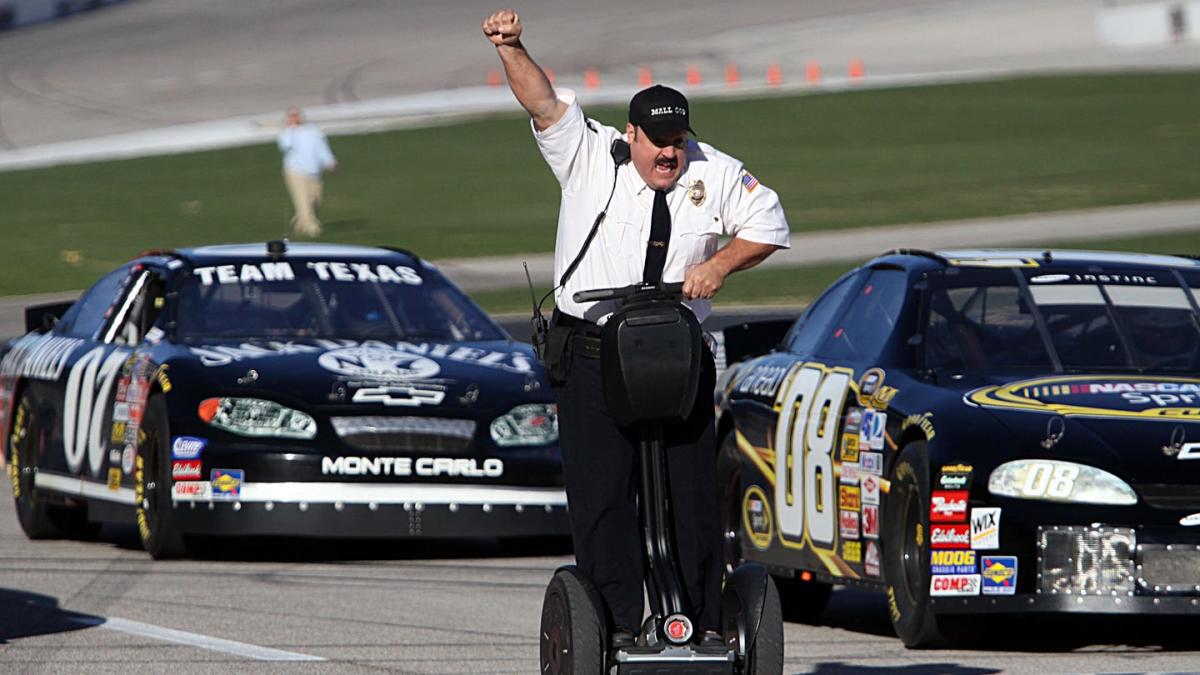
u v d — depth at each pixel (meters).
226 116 135.50
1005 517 20.05
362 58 166.50
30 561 28.48
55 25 197.12
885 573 21.56
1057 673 19.44
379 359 28.83
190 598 24.59
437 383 28.25
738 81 145.38
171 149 118.81
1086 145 102.50
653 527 14.65
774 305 55.38
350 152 112.62
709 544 14.88
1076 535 19.94
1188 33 159.88
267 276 31.27
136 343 31.00
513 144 113.38
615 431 14.85
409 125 124.69
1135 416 20.64
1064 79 134.50
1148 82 130.75
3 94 152.62
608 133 14.93
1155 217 74.56
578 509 14.92
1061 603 19.94
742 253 14.76
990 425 20.55
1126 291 23.53
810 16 185.62
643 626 14.69
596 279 14.85
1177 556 19.84
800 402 24.08
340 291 31.17
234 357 28.58
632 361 14.24
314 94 146.00
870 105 124.12
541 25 185.38
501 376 28.78
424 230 80.69
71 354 31.64
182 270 31.17
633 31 179.25
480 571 27.64
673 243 14.78
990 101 124.00
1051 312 23.16
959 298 23.25
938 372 22.12
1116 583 19.89
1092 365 22.48
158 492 27.94
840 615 25.17
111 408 29.75
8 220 87.00
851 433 22.53
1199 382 21.84
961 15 181.12
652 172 14.66
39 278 69.12
